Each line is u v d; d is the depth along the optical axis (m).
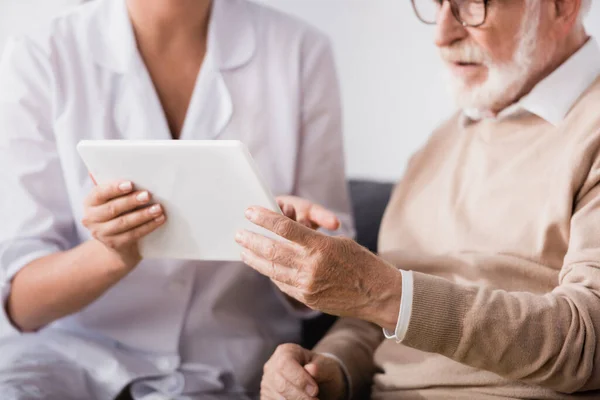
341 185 1.80
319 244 1.12
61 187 1.60
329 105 1.76
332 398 1.42
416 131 2.20
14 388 1.46
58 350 1.57
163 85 1.62
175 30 1.58
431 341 1.16
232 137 1.63
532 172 1.36
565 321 1.15
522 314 1.15
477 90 1.41
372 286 1.15
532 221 1.34
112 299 1.60
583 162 1.28
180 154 1.16
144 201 1.23
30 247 1.53
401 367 1.42
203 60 1.63
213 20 1.63
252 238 1.16
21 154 1.56
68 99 1.57
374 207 1.95
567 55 1.40
